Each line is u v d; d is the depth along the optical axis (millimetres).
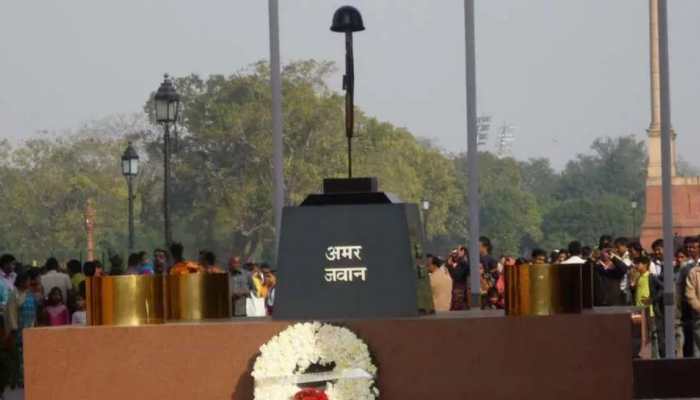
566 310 19125
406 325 18984
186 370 19031
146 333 19062
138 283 19312
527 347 18859
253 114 157375
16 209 171750
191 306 20141
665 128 45562
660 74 46188
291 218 19938
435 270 45344
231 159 160625
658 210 149750
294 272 19812
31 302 41875
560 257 49719
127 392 19031
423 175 187250
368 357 18812
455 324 18938
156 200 166375
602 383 18781
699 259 43094
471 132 46188
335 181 20375
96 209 171250
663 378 25312
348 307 19656
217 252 163375
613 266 44281
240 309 46344
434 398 18906
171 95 61781
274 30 39375
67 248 171375
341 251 19797
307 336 18828
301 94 156000
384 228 19797
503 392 18859
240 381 19016
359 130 160250
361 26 22281
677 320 45438
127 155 75938
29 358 19062
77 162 176875
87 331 19078
